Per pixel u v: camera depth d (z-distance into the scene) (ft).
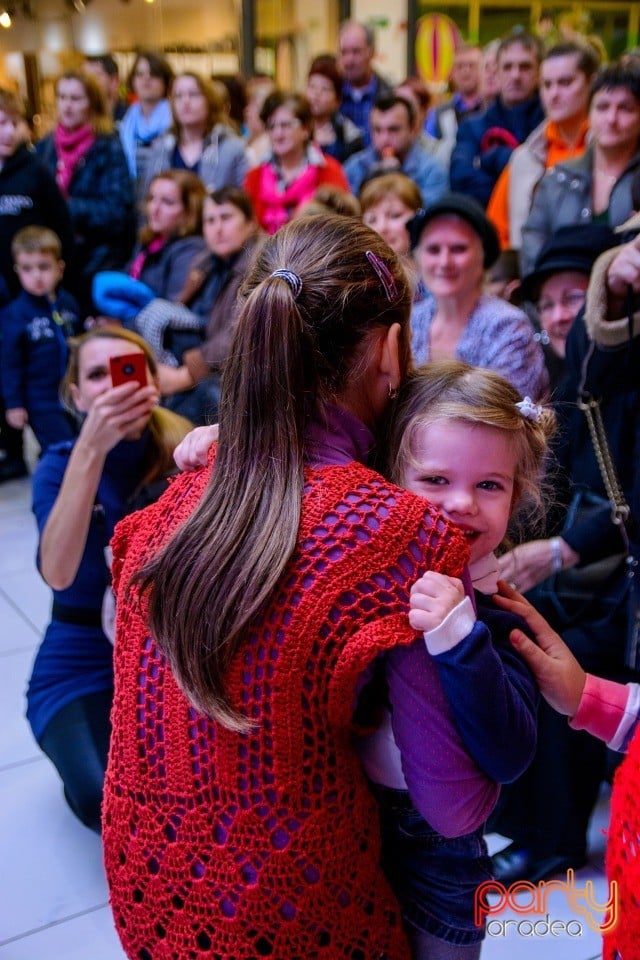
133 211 14.56
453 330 6.63
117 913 2.80
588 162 8.99
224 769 2.45
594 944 5.25
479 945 3.00
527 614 3.07
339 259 2.58
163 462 6.13
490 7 23.30
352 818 2.51
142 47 18.70
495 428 2.88
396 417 2.97
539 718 5.43
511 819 5.65
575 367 5.36
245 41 20.47
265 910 2.46
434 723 2.37
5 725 7.66
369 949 2.61
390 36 22.85
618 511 5.07
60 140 14.33
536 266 6.48
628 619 5.33
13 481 13.94
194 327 9.64
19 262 12.10
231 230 9.75
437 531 2.46
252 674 2.39
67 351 12.44
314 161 13.01
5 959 5.33
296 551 2.40
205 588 2.44
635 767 2.55
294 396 2.50
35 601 9.92
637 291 4.85
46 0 17.07
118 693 2.77
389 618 2.32
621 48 24.59
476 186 12.96
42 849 6.28
